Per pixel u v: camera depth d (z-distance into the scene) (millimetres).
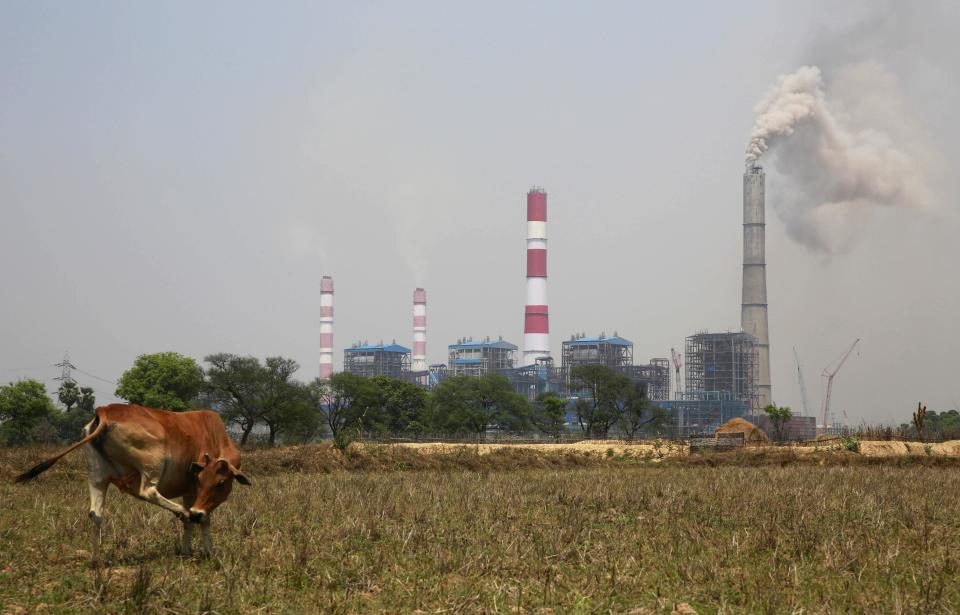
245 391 101938
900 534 17734
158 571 13047
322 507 21562
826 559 14430
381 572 13414
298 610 11227
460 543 15766
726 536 16953
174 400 108938
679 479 32594
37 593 11883
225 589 11969
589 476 35719
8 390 112750
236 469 14188
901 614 11117
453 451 50562
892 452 54750
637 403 142125
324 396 127875
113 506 20641
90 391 144625
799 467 44781
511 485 28922
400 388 149750
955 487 29281
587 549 15586
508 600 11859
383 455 45031
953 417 163250
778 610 11562
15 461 33375
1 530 16688
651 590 12570
